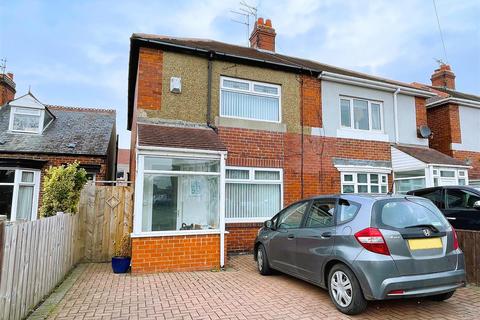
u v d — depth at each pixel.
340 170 10.59
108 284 5.83
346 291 4.33
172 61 8.95
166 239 6.91
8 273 3.58
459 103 13.95
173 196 7.25
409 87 12.46
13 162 11.94
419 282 3.96
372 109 11.87
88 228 8.00
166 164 7.21
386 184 11.43
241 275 6.56
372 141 11.39
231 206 9.13
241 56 9.51
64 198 6.77
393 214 4.34
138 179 6.86
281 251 5.90
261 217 9.42
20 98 14.00
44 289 4.98
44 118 14.54
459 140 13.77
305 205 5.71
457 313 4.36
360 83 11.33
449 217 7.21
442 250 4.25
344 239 4.43
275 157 9.78
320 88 10.85
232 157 9.22
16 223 3.98
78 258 7.78
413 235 4.12
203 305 4.70
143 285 5.77
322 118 10.67
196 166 7.45
